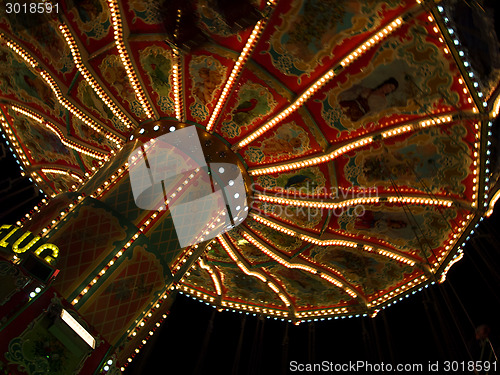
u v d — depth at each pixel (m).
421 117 9.88
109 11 9.96
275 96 10.33
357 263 13.02
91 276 8.52
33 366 7.01
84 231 8.97
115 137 11.84
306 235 12.10
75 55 10.62
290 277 13.98
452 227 11.40
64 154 14.17
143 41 10.16
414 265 12.50
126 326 8.55
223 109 10.80
